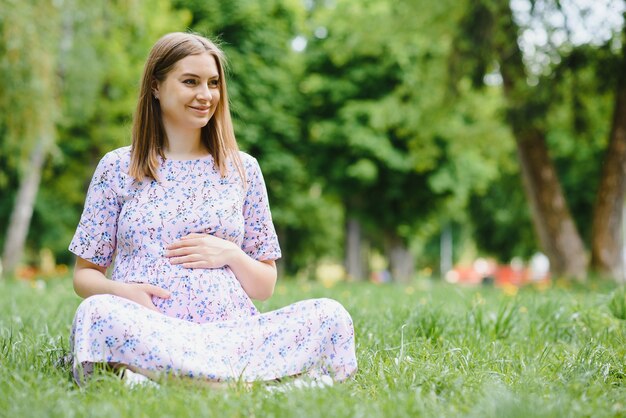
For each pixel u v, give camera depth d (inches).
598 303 237.9
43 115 508.1
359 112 891.4
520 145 569.0
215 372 122.7
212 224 138.9
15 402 105.9
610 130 547.2
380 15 657.0
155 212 137.6
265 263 149.6
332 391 112.6
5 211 944.3
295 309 132.8
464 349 158.6
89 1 573.6
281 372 128.6
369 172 887.1
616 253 554.6
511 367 146.3
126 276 136.6
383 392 116.7
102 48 677.9
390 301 277.6
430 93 625.6
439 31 563.5
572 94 522.6
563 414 102.0
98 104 738.8
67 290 354.0
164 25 735.1
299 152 931.3
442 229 1467.8
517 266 1318.9
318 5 1002.7
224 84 144.6
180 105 138.4
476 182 944.9
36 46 483.2
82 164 871.7
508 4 514.0
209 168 142.8
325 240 1163.3
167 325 125.9
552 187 565.3
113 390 112.9
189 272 135.9
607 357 151.9
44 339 163.6
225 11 860.0
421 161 855.7
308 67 943.0
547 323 205.8
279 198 927.0
